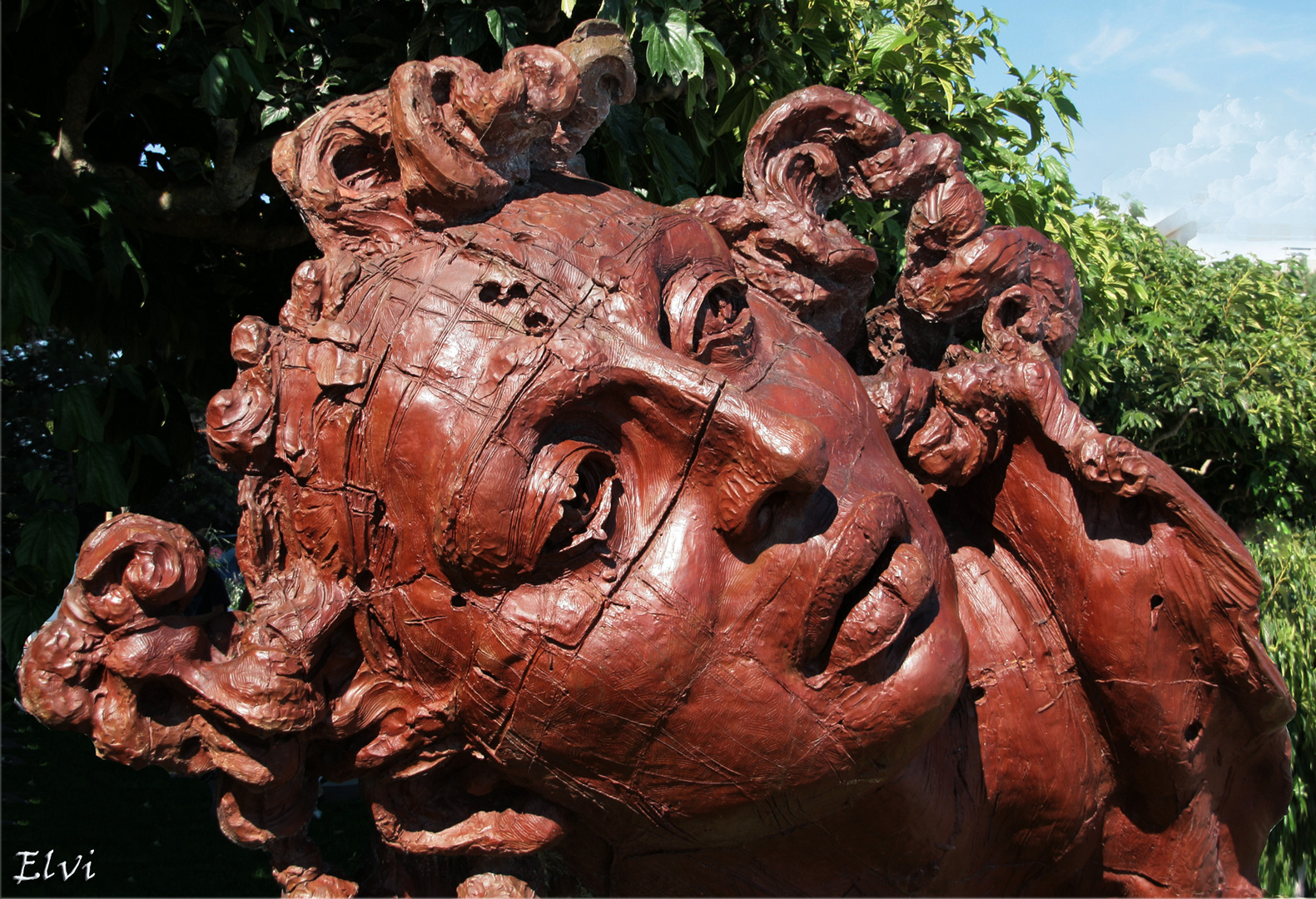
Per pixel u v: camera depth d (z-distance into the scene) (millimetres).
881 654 1798
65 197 2934
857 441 2029
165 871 4828
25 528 2650
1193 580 2312
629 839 2014
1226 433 8805
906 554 1841
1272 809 2715
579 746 1803
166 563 1754
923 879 2230
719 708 1763
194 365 4324
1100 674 2389
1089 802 2447
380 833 2074
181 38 3225
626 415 1830
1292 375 8352
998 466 2508
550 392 1740
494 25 3004
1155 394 8320
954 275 2590
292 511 1890
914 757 2064
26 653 1740
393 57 3385
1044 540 2438
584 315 1843
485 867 2041
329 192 2006
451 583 1786
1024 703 2365
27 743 6738
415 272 1897
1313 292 8867
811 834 2059
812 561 1771
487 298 1840
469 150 1929
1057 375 2484
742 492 1743
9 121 3258
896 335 2867
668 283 2008
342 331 1848
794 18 4109
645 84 3588
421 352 1801
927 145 2627
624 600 1742
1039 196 4781
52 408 2701
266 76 3146
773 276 2457
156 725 1768
